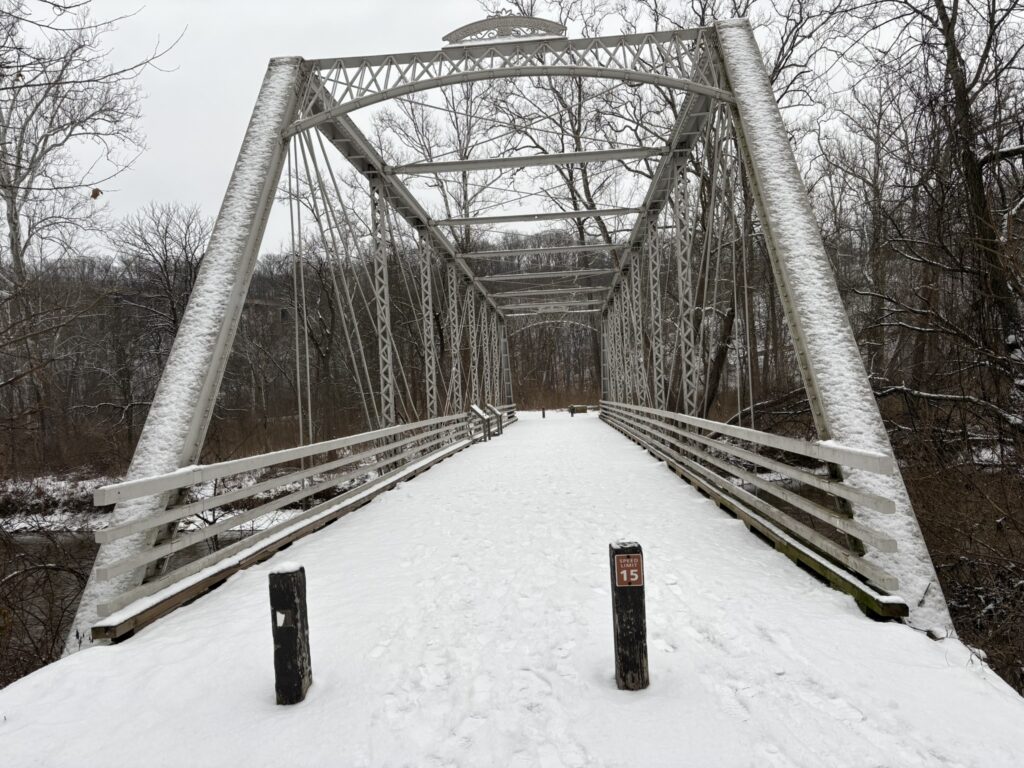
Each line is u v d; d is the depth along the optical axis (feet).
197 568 16.53
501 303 105.81
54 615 29.45
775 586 14.87
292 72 28.73
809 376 18.34
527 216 51.24
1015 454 25.30
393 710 9.74
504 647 11.88
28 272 36.81
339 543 20.89
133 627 13.29
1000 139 28.78
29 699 10.46
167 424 19.19
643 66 29.63
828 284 19.51
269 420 90.68
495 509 25.73
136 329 89.15
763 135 23.76
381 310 40.16
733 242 30.96
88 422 63.00
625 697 9.76
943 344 35.32
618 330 85.71
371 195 40.73
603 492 28.86
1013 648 19.38
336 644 12.26
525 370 180.75
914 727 8.70
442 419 48.75
